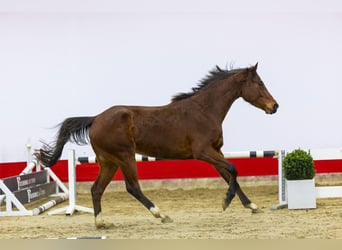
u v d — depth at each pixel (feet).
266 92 33.94
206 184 49.39
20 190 38.52
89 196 47.24
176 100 33.12
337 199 40.63
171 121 31.76
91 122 31.30
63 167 48.55
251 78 33.65
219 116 32.94
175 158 32.53
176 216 35.14
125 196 46.21
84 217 36.11
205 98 32.86
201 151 31.73
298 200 36.01
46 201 45.24
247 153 39.68
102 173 31.37
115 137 30.12
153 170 49.11
